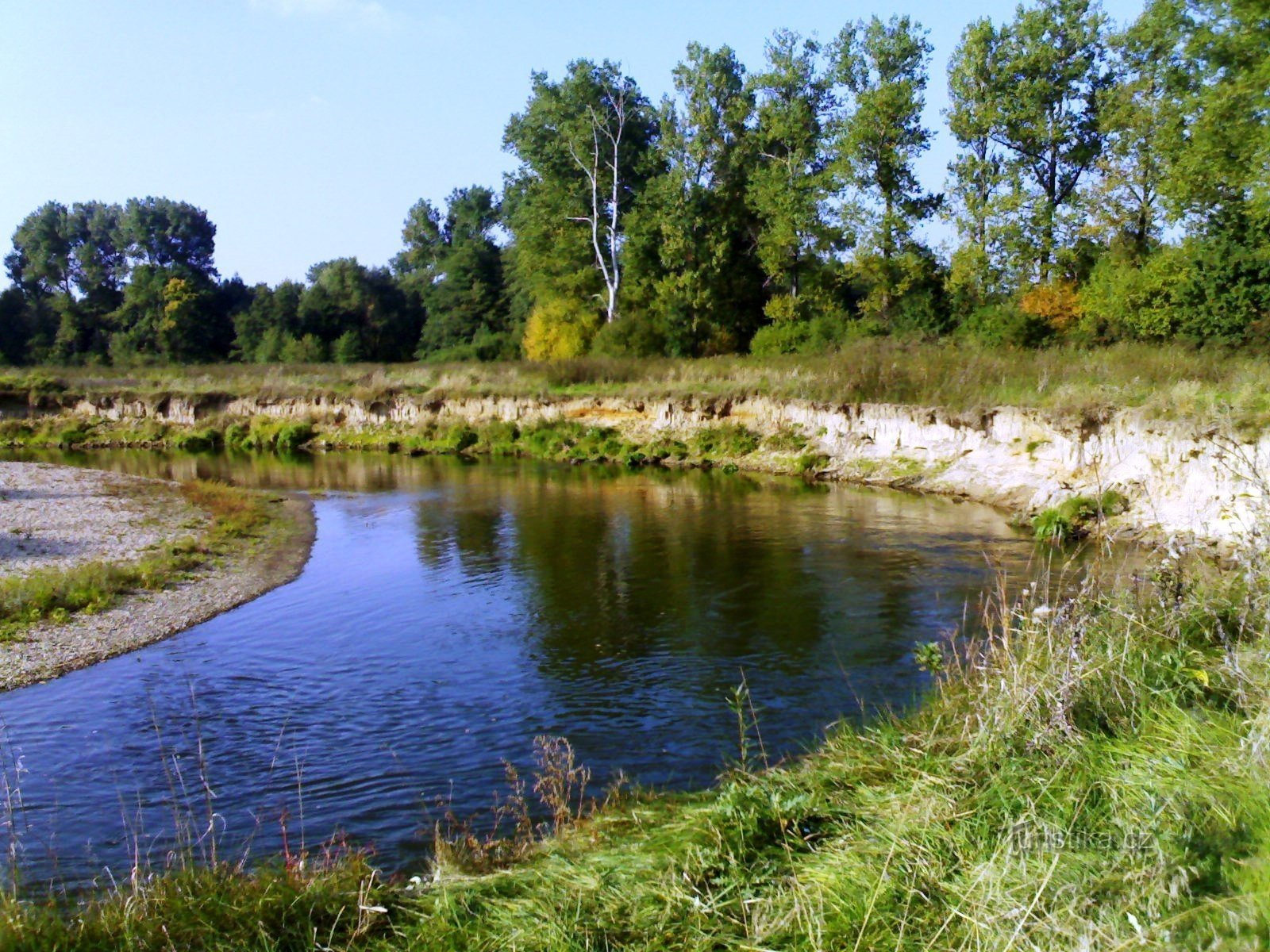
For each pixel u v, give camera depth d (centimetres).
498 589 1639
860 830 564
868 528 2034
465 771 915
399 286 8312
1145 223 3144
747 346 4691
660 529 2112
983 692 699
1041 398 2341
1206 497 1661
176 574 1788
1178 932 406
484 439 3838
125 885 625
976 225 3494
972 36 3434
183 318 7731
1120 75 3325
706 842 577
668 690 1106
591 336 4844
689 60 4422
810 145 4403
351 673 1227
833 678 1114
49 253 8519
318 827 805
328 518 2427
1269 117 2342
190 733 1039
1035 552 1720
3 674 1239
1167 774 546
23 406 4766
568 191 4938
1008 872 478
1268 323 2236
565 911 527
